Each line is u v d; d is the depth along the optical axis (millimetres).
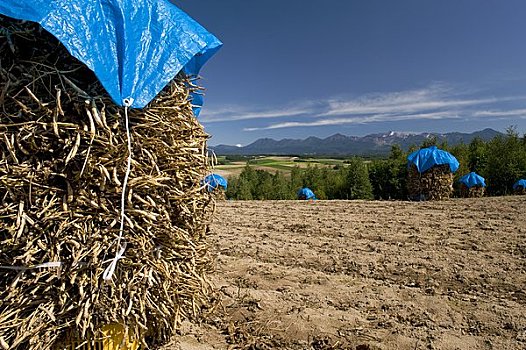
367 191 25234
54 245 1920
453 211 9625
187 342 2883
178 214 2371
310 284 4211
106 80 1813
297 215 9375
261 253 5461
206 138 2564
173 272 2363
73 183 1949
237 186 34812
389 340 2994
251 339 2980
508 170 19938
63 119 1921
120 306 2109
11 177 1841
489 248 5629
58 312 1976
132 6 1981
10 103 1862
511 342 2951
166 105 2258
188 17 2299
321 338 3027
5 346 1870
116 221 2027
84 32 1779
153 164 2152
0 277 1872
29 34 1915
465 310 3525
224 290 3945
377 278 4422
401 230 7129
